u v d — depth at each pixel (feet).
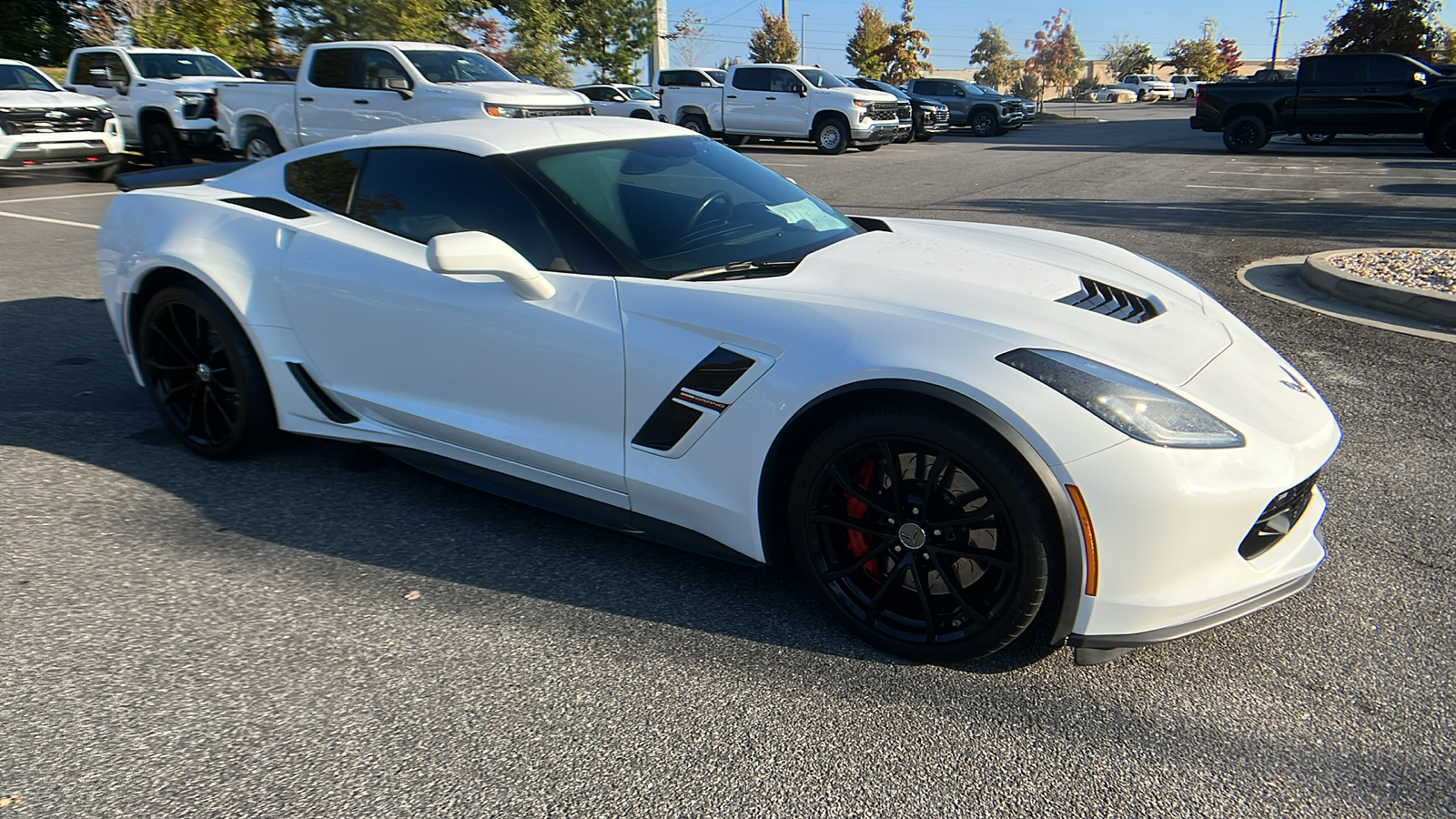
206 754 6.83
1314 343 17.16
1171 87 202.18
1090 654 7.50
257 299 11.05
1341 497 11.05
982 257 9.82
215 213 11.54
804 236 10.50
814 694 7.57
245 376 11.29
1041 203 36.63
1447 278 20.21
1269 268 23.82
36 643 8.11
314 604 8.80
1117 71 263.49
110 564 9.46
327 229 10.85
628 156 10.78
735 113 66.18
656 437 8.73
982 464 7.16
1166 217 32.45
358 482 11.51
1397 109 55.72
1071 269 9.81
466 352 9.72
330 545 9.93
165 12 65.46
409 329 10.06
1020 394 7.06
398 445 10.78
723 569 9.55
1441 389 14.69
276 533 10.17
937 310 8.02
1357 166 50.60
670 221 9.89
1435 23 100.58
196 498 11.01
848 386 7.61
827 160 57.67
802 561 8.34
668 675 7.79
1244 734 7.11
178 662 7.91
